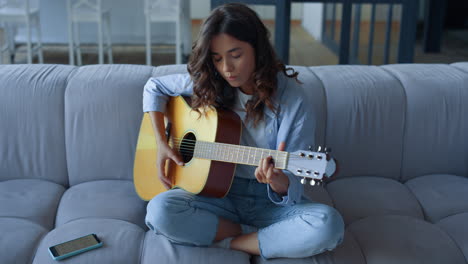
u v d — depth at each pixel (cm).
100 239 158
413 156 206
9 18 427
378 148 204
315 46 582
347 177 206
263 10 310
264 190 167
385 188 195
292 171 142
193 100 167
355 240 164
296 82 167
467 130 205
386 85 205
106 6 524
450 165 207
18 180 198
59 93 200
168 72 211
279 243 151
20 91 199
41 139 199
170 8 438
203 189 161
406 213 180
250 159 151
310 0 334
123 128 199
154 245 157
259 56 152
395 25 363
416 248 157
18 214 172
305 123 159
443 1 536
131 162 201
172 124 183
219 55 150
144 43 539
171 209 155
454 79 208
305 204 158
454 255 156
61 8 525
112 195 186
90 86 200
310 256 153
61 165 201
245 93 164
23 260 151
